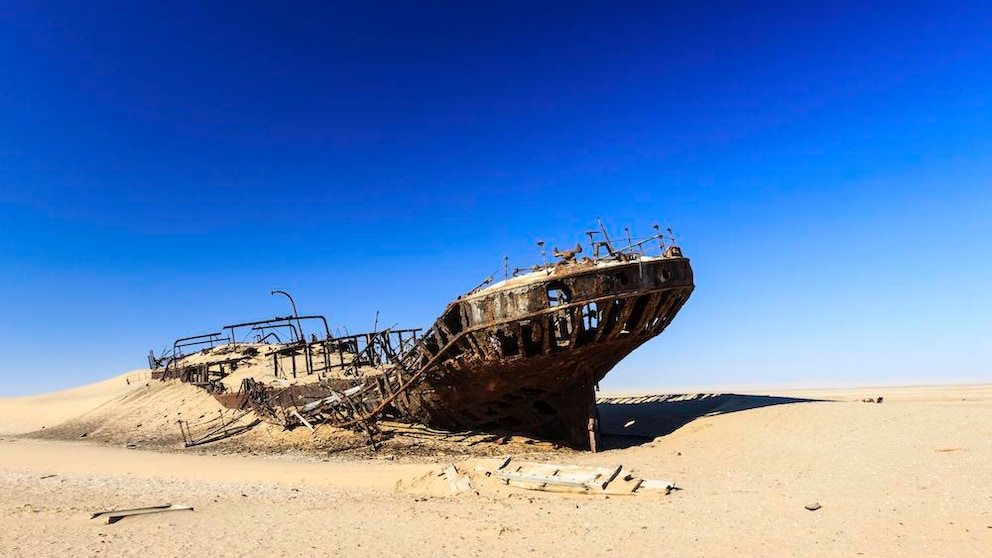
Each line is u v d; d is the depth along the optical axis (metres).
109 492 13.42
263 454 20.30
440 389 20.03
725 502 10.02
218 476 15.62
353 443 20.67
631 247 17.25
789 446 14.30
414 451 19.08
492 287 17.41
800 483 11.15
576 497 11.40
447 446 19.44
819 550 7.32
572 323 16.67
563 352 17.34
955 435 13.07
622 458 15.61
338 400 22.14
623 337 17.53
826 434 14.73
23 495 13.01
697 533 8.32
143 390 36.84
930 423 14.30
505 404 19.98
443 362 19.16
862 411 16.12
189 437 24.28
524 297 16.47
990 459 10.99
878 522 8.22
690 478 12.49
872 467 11.66
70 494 13.12
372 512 10.69
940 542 7.23
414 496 12.46
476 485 12.83
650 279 16.48
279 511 10.96
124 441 26.95
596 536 8.45
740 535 8.11
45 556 7.84
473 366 18.55
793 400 20.50
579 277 16.12
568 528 8.98
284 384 26.16
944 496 9.17
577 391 18.75
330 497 12.46
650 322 17.62
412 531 9.13
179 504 11.73
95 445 25.59
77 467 17.95
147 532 9.25
